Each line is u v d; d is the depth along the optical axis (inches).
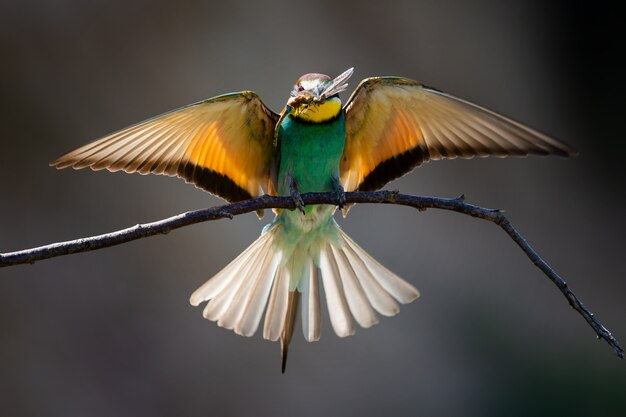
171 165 250.7
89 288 471.2
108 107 491.5
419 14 527.5
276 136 250.5
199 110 239.3
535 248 536.4
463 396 481.4
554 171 545.0
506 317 506.0
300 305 274.8
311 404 471.2
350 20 518.0
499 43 549.0
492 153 252.1
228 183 263.0
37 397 456.1
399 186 517.3
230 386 470.3
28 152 478.0
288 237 274.2
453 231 514.3
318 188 274.8
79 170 482.3
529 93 555.5
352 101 260.2
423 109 254.1
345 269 276.1
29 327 461.4
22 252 192.4
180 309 476.4
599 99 574.9
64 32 484.1
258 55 508.1
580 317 516.4
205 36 501.0
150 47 495.5
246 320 270.2
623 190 565.6
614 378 491.5
